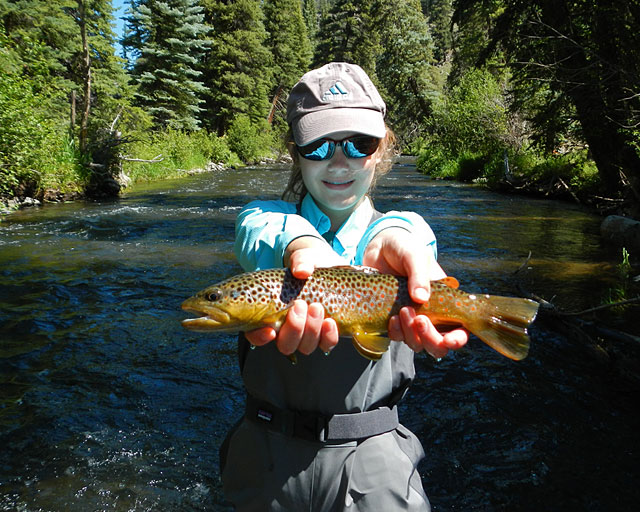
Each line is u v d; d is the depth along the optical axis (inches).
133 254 364.5
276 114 2352.4
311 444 71.9
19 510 118.3
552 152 726.5
